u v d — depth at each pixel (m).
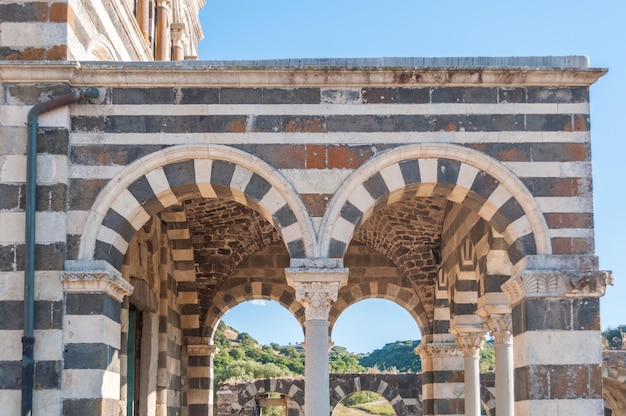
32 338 12.73
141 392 18.44
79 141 13.54
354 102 13.74
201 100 13.71
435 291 21.44
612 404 30.39
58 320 12.90
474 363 18.56
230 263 21.81
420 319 21.72
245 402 32.97
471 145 13.63
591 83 13.81
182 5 25.67
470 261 18.23
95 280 12.95
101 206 13.37
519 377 13.34
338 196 13.48
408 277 21.98
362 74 13.64
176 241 20.69
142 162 13.50
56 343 12.84
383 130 13.67
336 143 13.64
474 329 18.50
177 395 20.91
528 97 13.75
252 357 66.12
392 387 32.03
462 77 13.68
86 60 14.58
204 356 21.75
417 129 13.67
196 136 13.62
